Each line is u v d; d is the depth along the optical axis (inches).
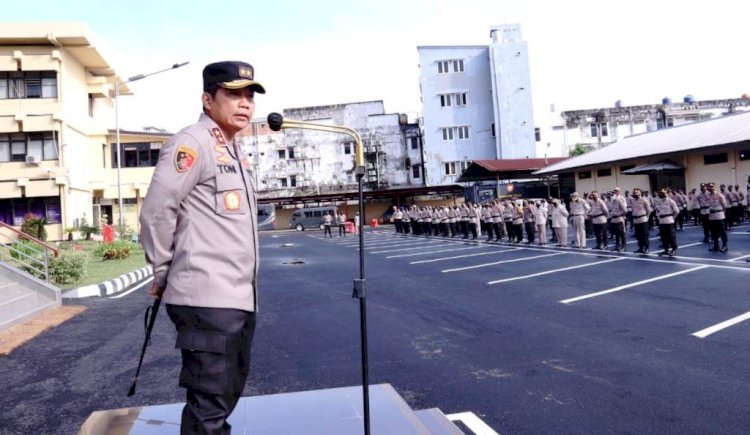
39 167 943.0
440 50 1675.7
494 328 249.8
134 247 768.9
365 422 102.7
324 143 1829.5
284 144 1836.9
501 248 691.4
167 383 186.2
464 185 1536.7
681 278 358.3
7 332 268.7
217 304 77.4
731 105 1683.1
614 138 1670.8
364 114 1836.9
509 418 144.9
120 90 1274.6
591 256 526.9
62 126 950.4
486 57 1676.9
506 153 1622.8
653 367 182.7
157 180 76.7
